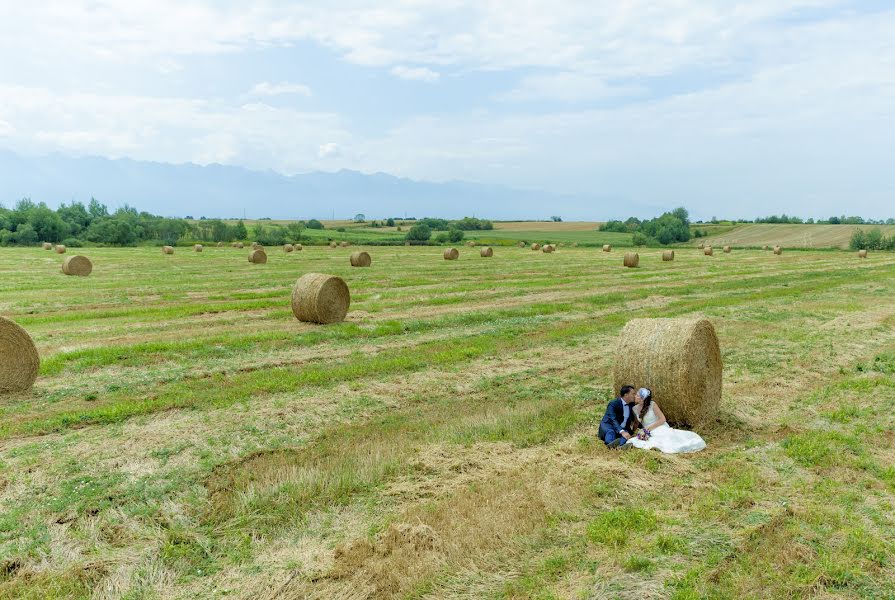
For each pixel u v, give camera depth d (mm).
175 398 11039
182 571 5938
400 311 21359
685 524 6715
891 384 12227
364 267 40562
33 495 7281
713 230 139375
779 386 12367
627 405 9602
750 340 16688
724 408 10906
